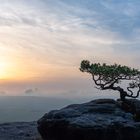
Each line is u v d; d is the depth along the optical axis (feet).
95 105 158.61
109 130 142.31
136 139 145.79
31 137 174.81
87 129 141.38
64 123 145.89
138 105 165.17
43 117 155.94
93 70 161.58
